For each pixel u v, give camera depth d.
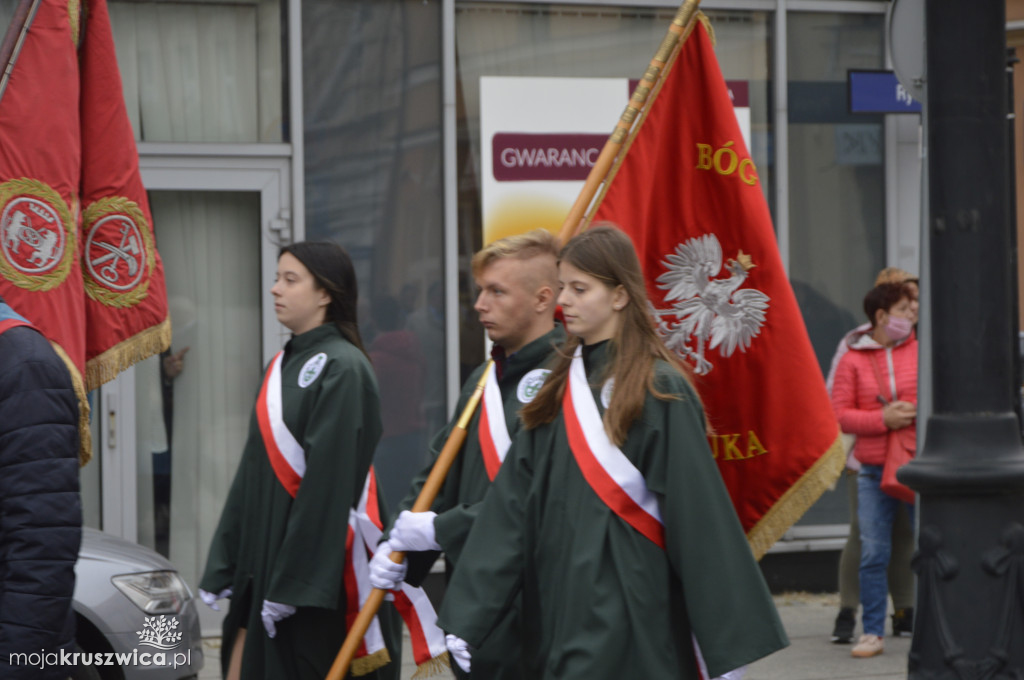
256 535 9.49
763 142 18.64
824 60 18.73
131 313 9.68
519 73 17.84
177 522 17.09
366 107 17.38
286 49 17.16
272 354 17.17
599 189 8.85
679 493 6.33
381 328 17.42
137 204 9.76
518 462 6.94
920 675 7.18
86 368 9.55
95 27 9.68
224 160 16.97
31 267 8.89
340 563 9.12
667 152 9.09
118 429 16.70
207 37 17.02
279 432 9.35
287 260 9.59
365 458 9.44
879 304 15.05
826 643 15.74
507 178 17.72
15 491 5.98
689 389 6.53
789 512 8.98
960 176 7.24
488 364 8.53
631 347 6.58
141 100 16.88
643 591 6.36
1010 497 7.08
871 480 14.96
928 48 7.36
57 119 9.07
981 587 7.04
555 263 8.27
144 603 10.86
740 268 9.05
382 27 17.41
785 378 9.00
